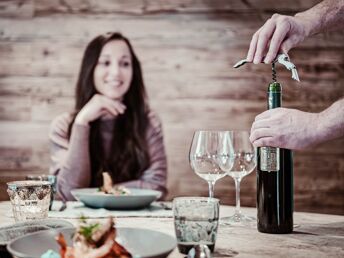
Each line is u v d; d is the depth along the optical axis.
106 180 2.05
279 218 1.40
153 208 1.87
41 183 1.51
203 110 3.38
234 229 1.47
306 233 1.42
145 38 3.41
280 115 1.50
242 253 1.17
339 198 3.34
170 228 1.47
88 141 3.33
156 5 3.40
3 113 3.42
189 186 3.37
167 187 3.37
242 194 3.35
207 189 3.37
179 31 3.39
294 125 1.49
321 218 1.70
